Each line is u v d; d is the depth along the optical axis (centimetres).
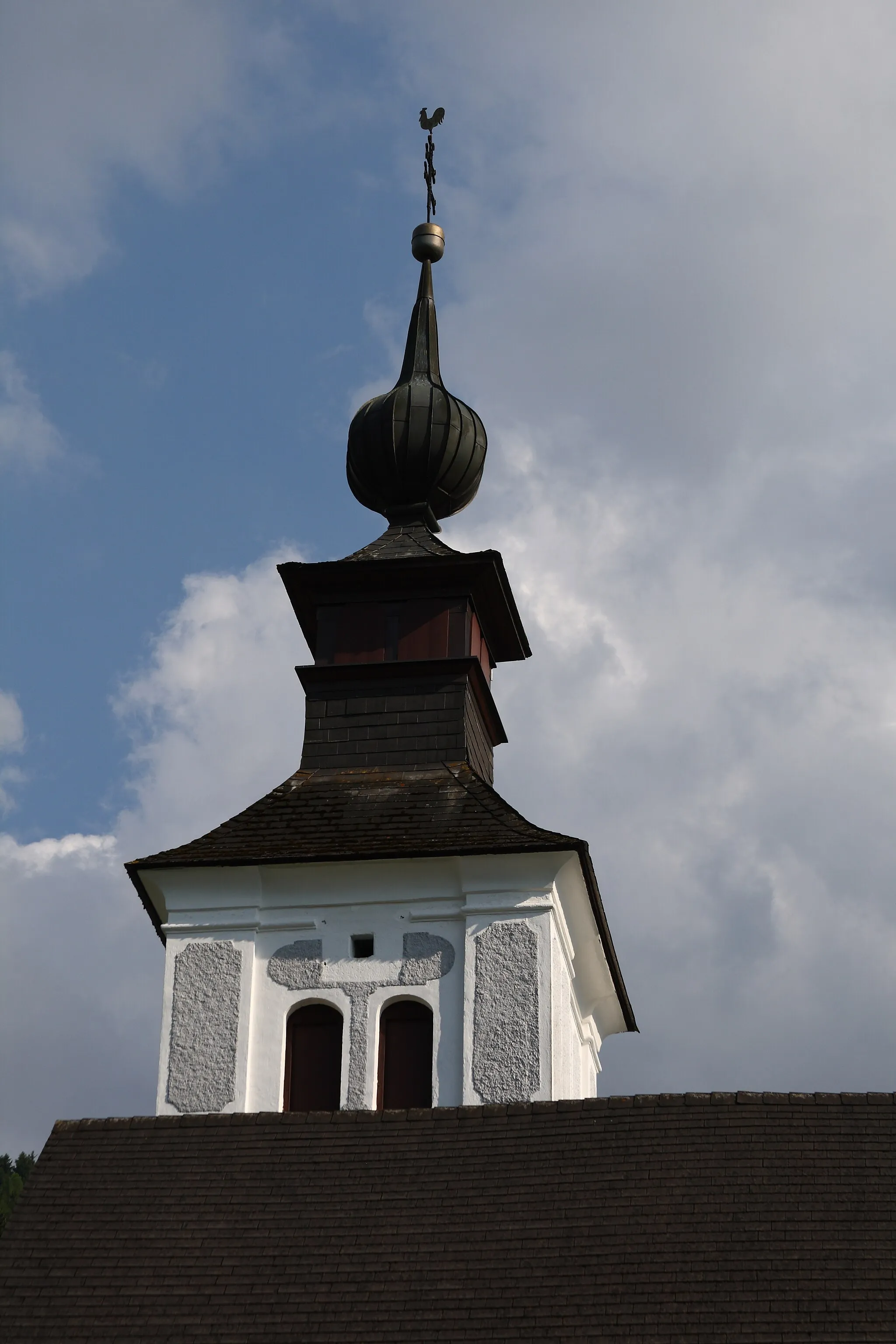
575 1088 3309
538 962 3066
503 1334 2383
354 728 3488
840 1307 2348
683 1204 2541
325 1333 2428
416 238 4131
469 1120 2752
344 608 3597
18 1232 2653
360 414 3888
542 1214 2564
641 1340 2338
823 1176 2564
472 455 3847
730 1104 2695
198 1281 2544
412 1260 2527
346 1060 3044
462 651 3531
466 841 3167
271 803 3372
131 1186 2723
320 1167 2716
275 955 3139
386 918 3145
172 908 3188
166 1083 3053
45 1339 2464
